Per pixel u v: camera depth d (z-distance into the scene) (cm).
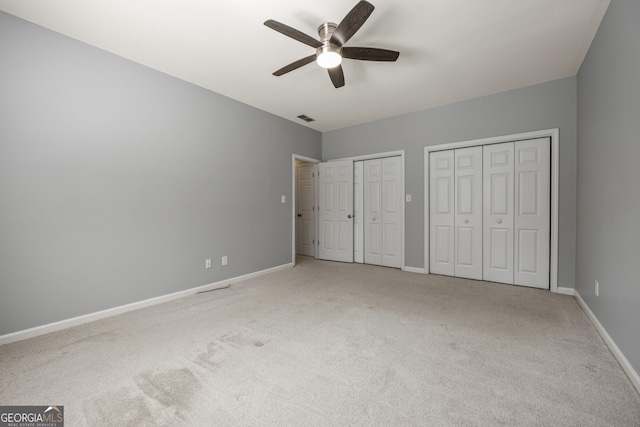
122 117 262
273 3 196
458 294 313
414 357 182
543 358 179
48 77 220
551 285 324
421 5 198
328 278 388
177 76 305
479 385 153
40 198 217
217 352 189
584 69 268
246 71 295
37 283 215
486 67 289
